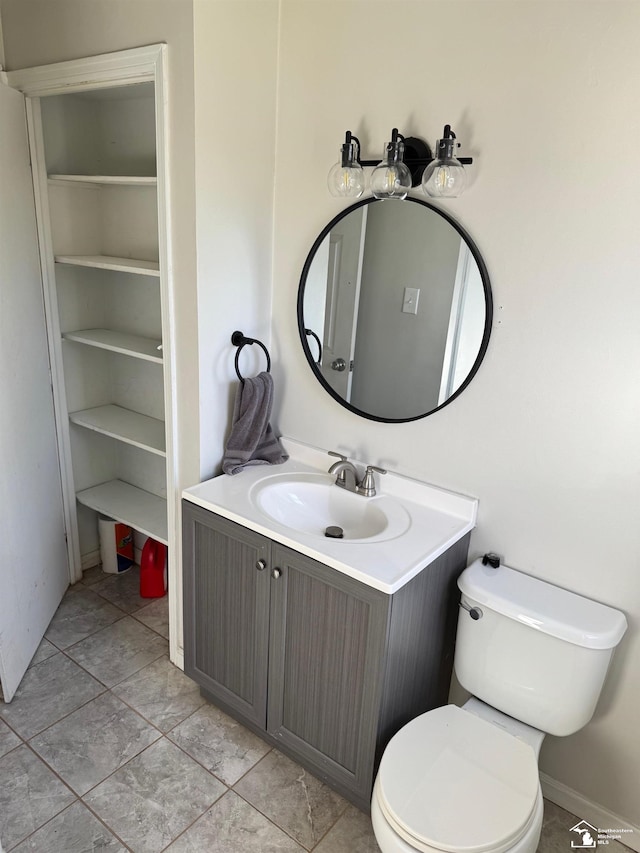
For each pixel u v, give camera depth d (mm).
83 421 2617
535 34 1480
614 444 1577
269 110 1948
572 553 1704
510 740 1562
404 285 1818
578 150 1481
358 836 1756
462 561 1885
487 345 1714
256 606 1877
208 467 2111
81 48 1939
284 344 2176
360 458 2084
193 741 2051
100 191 2549
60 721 2098
